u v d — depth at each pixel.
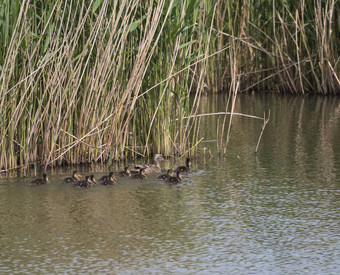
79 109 18.52
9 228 13.02
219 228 13.12
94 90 17.95
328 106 29.53
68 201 14.82
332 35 32.44
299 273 10.98
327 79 33.19
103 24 17.73
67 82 17.72
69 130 18.20
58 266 11.18
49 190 15.70
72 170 17.75
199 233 12.84
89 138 18.48
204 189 15.97
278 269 11.14
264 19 34.78
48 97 18.16
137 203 14.74
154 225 13.26
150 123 19.12
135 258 11.55
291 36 32.75
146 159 19.22
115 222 13.45
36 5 18.05
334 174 17.38
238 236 12.66
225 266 11.25
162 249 11.98
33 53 16.86
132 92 18.81
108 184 16.20
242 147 21.03
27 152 17.69
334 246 12.18
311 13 33.03
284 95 33.81
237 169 18.03
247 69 35.25
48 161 17.91
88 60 17.25
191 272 10.99
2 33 16.83
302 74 33.66
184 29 17.88
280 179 16.91
